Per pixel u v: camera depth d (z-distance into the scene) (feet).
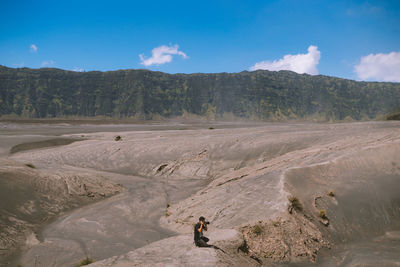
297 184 52.85
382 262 35.91
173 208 62.69
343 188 53.11
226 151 110.63
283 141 107.04
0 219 50.67
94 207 68.13
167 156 118.11
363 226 46.21
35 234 50.49
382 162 58.75
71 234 50.65
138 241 47.21
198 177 102.32
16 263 39.73
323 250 39.81
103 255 41.73
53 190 70.23
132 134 188.24
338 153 69.21
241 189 55.98
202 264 25.21
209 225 47.55
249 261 30.66
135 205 69.05
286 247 37.78
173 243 31.58
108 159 126.11
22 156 141.79
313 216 45.57
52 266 38.47
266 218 42.37
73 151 139.23
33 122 496.23
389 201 50.01
